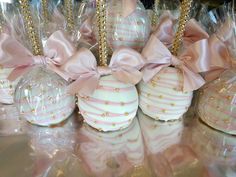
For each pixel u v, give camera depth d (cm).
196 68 23
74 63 22
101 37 22
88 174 19
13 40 23
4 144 22
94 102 23
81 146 22
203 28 28
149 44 24
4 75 26
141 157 21
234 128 24
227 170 20
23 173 19
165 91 24
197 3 34
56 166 20
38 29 26
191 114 27
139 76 23
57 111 24
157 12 30
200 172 20
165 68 25
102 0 21
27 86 24
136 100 24
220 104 24
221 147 22
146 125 25
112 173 19
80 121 25
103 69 22
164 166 20
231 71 24
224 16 28
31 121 24
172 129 25
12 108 27
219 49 24
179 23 24
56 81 24
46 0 30
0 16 28
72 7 30
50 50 23
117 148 22
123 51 22
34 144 22
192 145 23
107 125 23
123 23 25
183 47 26
